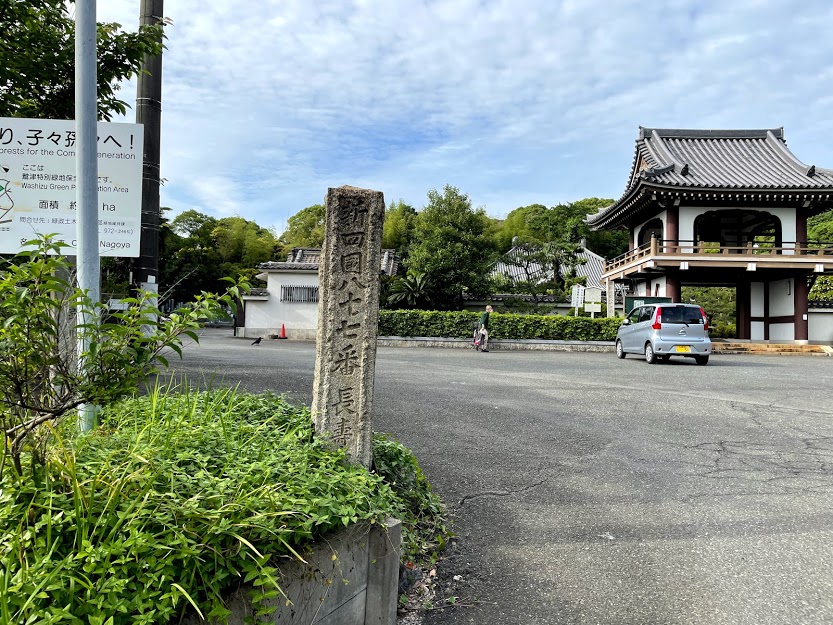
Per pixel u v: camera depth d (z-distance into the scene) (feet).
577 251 122.93
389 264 95.50
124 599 5.20
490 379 34.86
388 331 68.08
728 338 83.51
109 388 6.23
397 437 19.36
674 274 74.08
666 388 32.37
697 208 73.20
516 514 12.97
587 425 22.04
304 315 79.56
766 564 10.60
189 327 6.64
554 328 67.62
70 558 5.24
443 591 9.58
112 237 12.25
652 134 85.81
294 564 6.73
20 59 15.12
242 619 6.05
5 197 11.61
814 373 41.96
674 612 8.95
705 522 12.62
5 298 5.66
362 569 8.04
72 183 11.89
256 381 27.37
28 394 6.05
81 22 10.16
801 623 8.64
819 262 70.23
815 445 19.48
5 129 11.64
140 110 18.25
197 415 10.51
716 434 20.97
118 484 6.15
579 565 10.54
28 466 6.51
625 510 13.30
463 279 83.20
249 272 111.14
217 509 6.46
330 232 10.60
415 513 11.98
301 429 10.69
